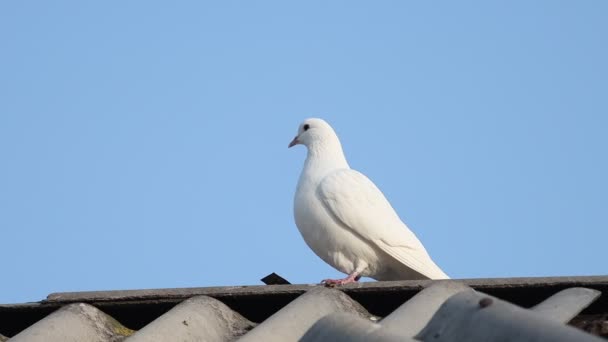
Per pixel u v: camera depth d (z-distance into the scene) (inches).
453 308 332.5
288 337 405.7
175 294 460.1
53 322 433.7
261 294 455.8
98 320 452.8
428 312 406.9
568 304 405.1
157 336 411.5
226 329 442.9
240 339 401.7
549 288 433.7
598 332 395.2
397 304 451.8
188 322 429.1
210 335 430.3
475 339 312.7
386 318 407.5
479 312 322.0
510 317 312.3
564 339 293.4
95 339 438.3
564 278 433.1
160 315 466.9
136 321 470.0
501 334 307.7
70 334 429.1
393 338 315.9
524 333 303.3
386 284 446.0
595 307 431.5
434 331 328.8
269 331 406.6
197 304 449.4
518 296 440.5
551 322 305.9
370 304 456.4
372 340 317.1
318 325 338.3
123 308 462.9
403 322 398.9
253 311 467.2
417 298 421.7
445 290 427.2
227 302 464.4
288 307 432.8
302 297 442.9
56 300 460.4
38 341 414.3
